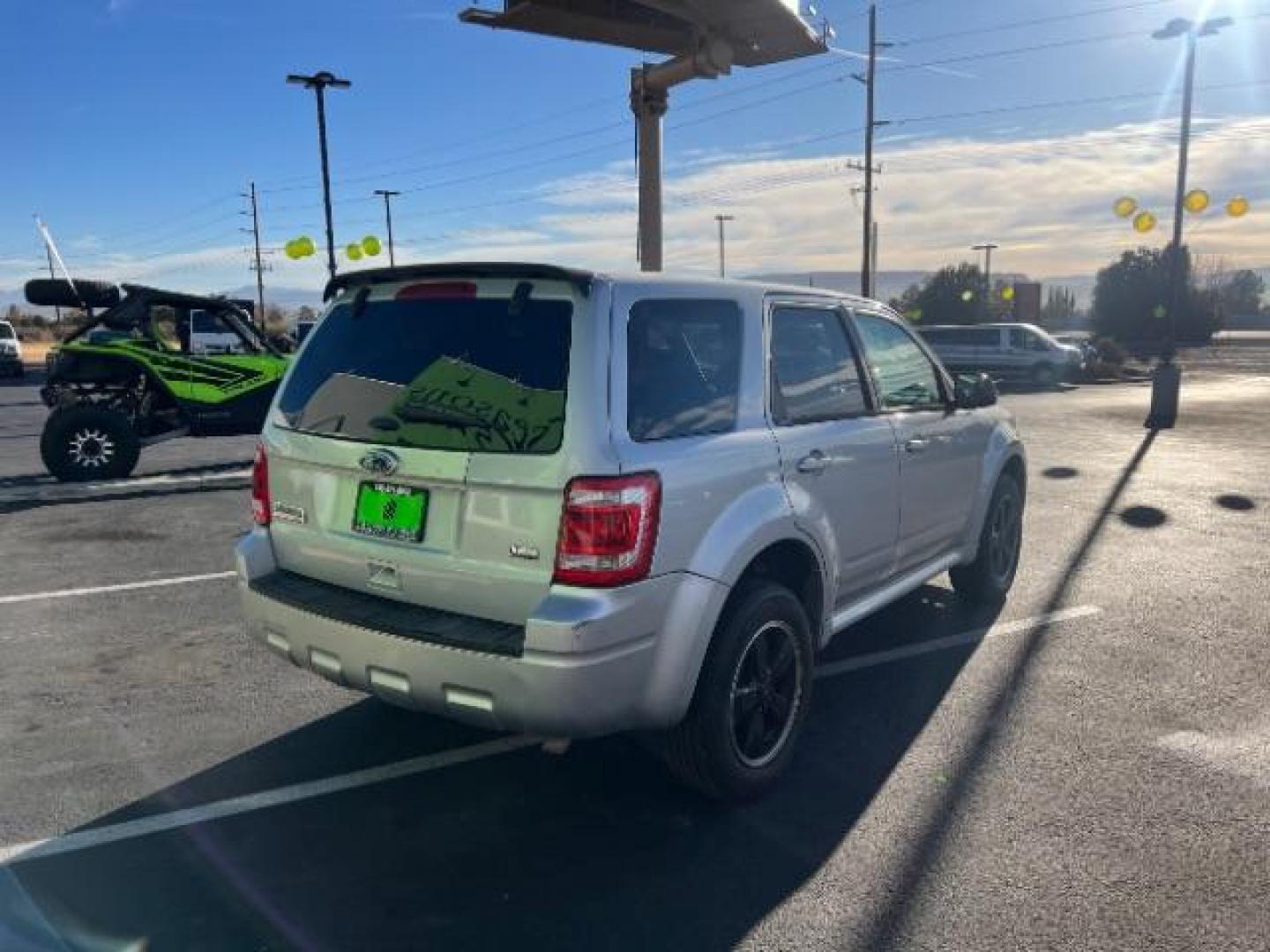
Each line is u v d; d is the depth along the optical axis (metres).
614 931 2.74
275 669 4.84
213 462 12.45
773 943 2.68
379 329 3.38
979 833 3.24
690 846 3.19
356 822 3.36
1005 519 5.86
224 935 2.73
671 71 11.99
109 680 4.70
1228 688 4.51
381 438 3.21
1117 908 2.81
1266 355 47.66
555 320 3.01
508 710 2.87
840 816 3.37
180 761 3.83
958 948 2.65
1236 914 2.78
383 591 3.25
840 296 4.25
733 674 3.27
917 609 5.76
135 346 11.05
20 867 3.08
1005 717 4.20
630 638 2.89
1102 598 6.02
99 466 10.65
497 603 2.98
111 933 2.74
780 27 11.93
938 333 30.80
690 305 3.32
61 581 6.51
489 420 2.99
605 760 3.85
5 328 32.62
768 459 3.41
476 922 2.79
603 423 2.88
